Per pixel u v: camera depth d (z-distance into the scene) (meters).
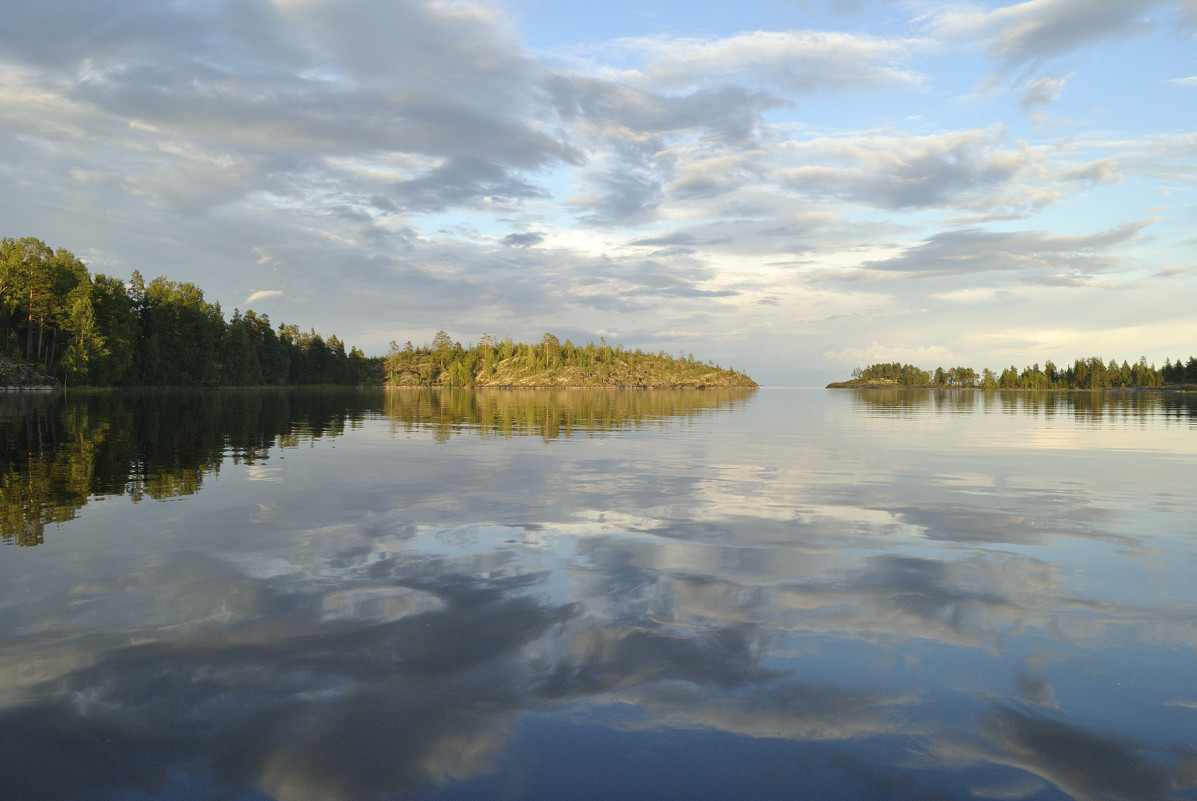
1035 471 13.66
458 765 3.15
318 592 5.55
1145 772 3.08
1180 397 106.44
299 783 3.01
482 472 13.10
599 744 3.33
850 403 73.56
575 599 5.40
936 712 3.62
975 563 6.49
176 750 3.26
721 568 6.29
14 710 3.58
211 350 109.88
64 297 79.38
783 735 3.41
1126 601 5.38
